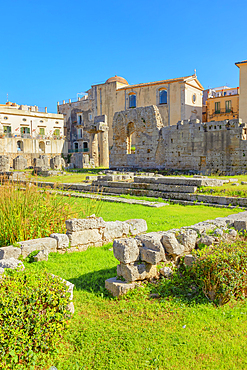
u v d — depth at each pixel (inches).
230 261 225.0
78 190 888.3
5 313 153.3
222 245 255.3
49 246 313.1
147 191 747.4
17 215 341.1
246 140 1005.2
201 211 554.9
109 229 368.5
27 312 160.6
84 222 344.8
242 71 1603.1
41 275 188.9
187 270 256.8
